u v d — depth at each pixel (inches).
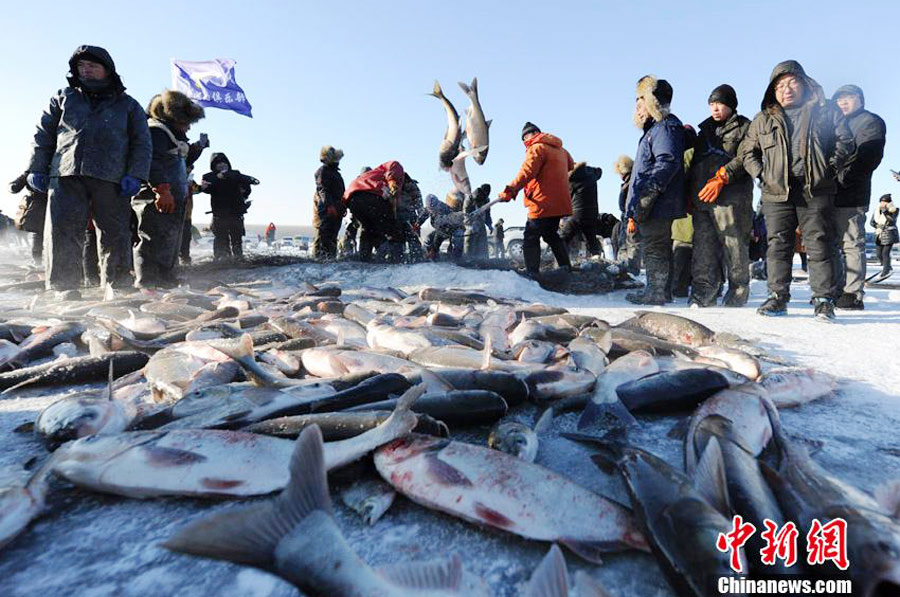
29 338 161.9
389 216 451.5
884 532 49.7
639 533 58.7
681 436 92.0
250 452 73.4
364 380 104.0
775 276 245.3
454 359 130.6
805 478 64.2
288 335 171.5
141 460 71.9
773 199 233.3
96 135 254.1
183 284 346.9
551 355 139.9
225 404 93.2
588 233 505.4
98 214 269.9
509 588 53.6
